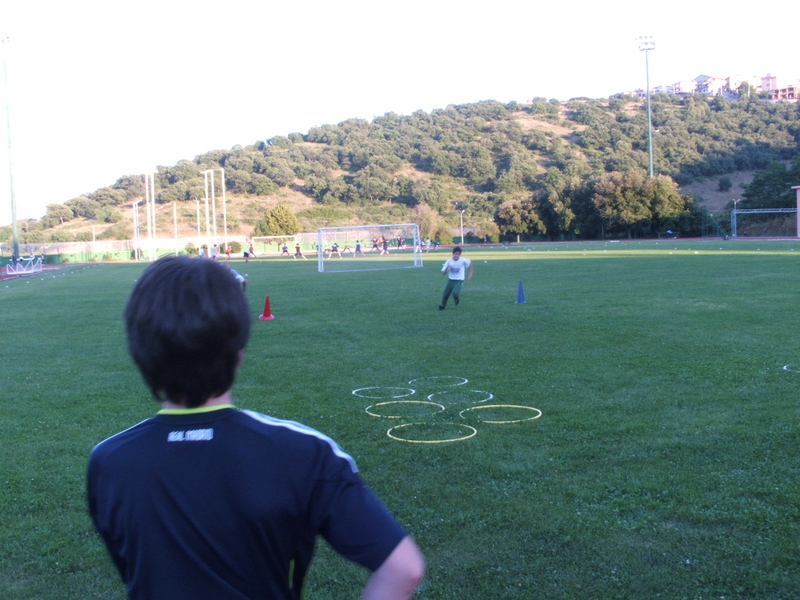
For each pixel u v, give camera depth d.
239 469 1.52
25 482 5.73
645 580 3.96
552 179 113.12
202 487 1.52
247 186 118.06
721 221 74.62
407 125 152.12
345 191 115.31
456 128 146.88
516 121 150.38
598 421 7.00
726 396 7.86
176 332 1.52
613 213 76.38
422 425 7.02
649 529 4.57
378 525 1.52
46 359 11.59
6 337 14.34
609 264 32.09
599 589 3.89
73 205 115.56
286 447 1.56
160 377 1.57
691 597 3.79
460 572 4.11
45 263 65.81
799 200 65.00
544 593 3.86
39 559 4.43
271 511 1.50
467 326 14.05
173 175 125.94
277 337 13.20
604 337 12.11
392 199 116.19
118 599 3.97
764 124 132.25
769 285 20.19
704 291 19.09
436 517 4.83
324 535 1.56
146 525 1.53
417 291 22.50
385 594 1.47
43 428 7.32
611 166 120.19
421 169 130.50
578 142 135.12
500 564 4.18
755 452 5.95
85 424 7.48
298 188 122.00
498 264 35.34
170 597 1.51
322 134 152.75
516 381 8.99
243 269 40.94
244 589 1.51
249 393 8.59
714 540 4.40
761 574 3.97
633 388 8.38
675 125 133.50
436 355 11.03
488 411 7.54
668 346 11.06
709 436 6.41
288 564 1.57
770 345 10.88
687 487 5.21
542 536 4.52
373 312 16.92
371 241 84.06
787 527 4.52
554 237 85.19
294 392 8.64
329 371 9.95
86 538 4.71
